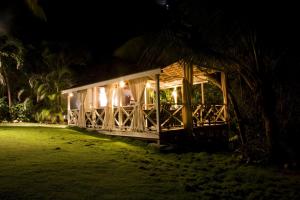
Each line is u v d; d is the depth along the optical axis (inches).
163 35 311.1
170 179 233.3
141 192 197.2
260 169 285.7
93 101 579.8
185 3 286.5
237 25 284.5
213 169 279.4
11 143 383.2
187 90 439.5
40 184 205.2
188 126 434.9
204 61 324.5
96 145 393.7
